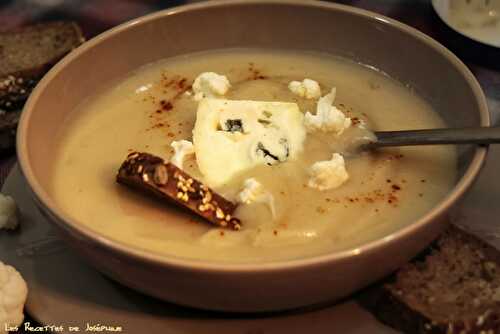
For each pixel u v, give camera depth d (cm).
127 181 31
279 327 29
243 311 29
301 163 33
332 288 27
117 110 37
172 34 39
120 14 47
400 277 30
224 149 33
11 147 38
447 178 32
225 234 30
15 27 47
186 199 30
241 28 39
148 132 35
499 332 29
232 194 32
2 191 34
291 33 39
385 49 37
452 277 31
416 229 27
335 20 38
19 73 42
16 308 30
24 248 32
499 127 30
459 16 44
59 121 35
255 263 26
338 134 34
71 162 34
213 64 39
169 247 30
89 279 31
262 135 33
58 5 48
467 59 42
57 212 28
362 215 31
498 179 33
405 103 36
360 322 29
